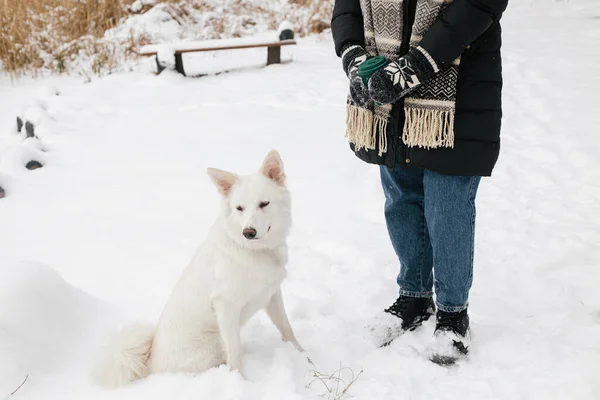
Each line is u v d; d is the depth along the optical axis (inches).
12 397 97.1
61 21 388.5
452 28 86.4
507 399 90.0
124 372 100.9
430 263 112.2
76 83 338.3
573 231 149.6
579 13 419.8
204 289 105.2
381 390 95.0
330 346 110.4
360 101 99.5
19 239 165.9
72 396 98.3
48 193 198.4
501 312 118.6
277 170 108.4
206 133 248.7
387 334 112.1
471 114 94.0
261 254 105.4
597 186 173.9
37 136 254.8
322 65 354.9
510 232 152.8
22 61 361.1
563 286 124.3
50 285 116.6
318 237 159.0
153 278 140.6
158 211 181.5
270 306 112.2
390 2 95.3
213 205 184.5
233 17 453.4
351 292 131.3
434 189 99.7
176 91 313.7
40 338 107.8
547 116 231.8
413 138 96.1
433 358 102.7
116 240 162.9
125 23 418.6
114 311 124.8
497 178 188.1
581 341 103.0
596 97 244.5
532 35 362.0
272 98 287.6
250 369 106.0
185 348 104.9
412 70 88.9
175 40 411.2
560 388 88.8
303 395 96.0
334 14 107.9
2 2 365.4
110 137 250.1
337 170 204.5
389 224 111.8
